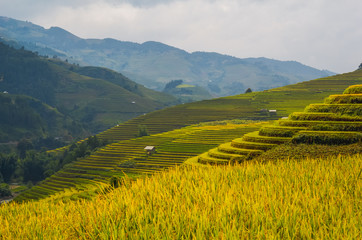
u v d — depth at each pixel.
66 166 155.75
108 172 136.38
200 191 32.31
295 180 35.97
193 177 39.19
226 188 33.69
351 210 26.22
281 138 79.81
